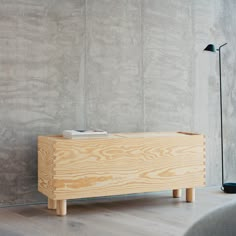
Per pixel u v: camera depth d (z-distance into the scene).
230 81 5.37
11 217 3.69
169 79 4.93
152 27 4.82
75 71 4.40
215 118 5.24
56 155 3.68
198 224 1.15
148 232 3.23
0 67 4.06
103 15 4.53
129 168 4.01
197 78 5.12
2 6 4.06
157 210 3.96
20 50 4.14
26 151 4.18
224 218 1.16
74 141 3.75
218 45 5.28
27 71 4.17
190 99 5.07
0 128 4.06
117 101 4.63
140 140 4.05
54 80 4.30
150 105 4.82
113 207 4.09
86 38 4.45
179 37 4.99
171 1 4.94
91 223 3.50
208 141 5.19
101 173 3.88
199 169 4.36
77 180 3.78
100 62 4.53
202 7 5.16
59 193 3.71
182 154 4.27
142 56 4.76
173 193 4.56
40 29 4.22
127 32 4.67
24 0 4.14
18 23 4.12
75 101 4.41
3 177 4.08
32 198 4.21
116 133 4.55
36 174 4.22
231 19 5.37
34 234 3.17
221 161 5.28
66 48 4.35
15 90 4.12
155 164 4.14
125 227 3.37
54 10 4.28
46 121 4.27
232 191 4.75
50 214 3.80
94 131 4.05
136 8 4.72
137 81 4.73
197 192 4.82
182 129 5.02
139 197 4.59
